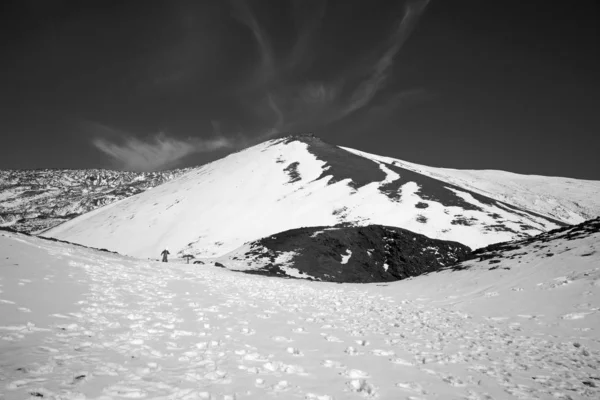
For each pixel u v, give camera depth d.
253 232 82.12
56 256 17.02
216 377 6.40
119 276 16.80
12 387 4.93
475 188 144.25
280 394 5.84
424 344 10.83
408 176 102.75
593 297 15.31
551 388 7.42
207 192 107.44
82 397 4.95
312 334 10.92
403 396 6.23
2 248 14.82
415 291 24.47
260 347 8.81
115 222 101.12
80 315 9.41
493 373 8.27
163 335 8.90
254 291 19.91
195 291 16.94
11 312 8.41
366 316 15.40
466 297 20.12
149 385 5.66
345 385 6.58
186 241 82.25
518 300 17.45
